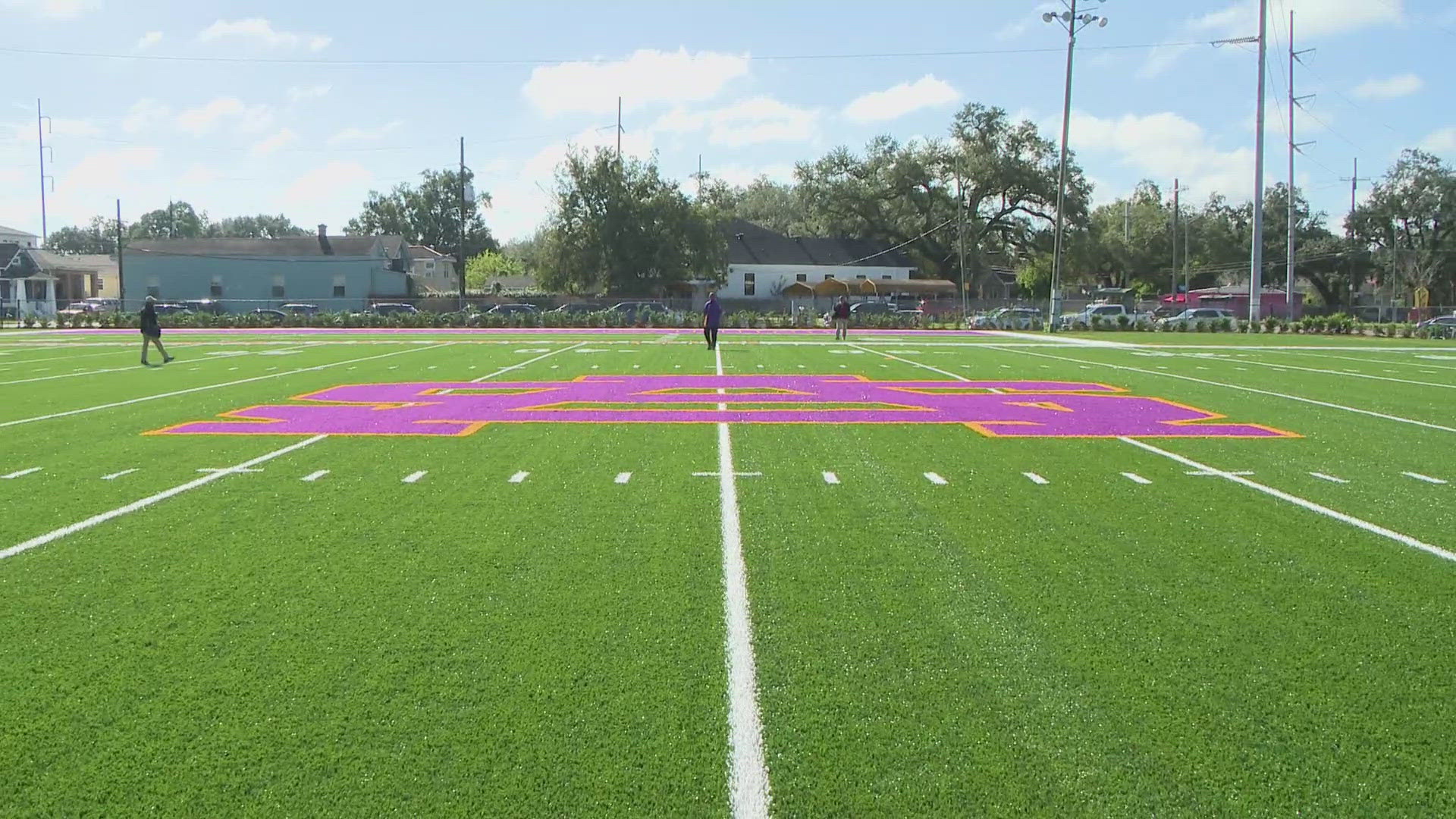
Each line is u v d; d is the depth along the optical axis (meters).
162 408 13.49
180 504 7.55
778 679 4.29
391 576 5.71
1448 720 3.91
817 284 72.94
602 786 3.42
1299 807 3.30
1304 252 76.88
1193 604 5.27
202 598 5.32
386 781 3.44
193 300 60.66
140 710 3.97
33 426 11.71
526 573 5.79
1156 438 11.03
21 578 5.66
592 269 62.03
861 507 7.52
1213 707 4.02
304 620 4.97
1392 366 22.86
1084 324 50.12
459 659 4.48
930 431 11.51
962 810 3.28
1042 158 71.62
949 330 48.47
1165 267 87.31
